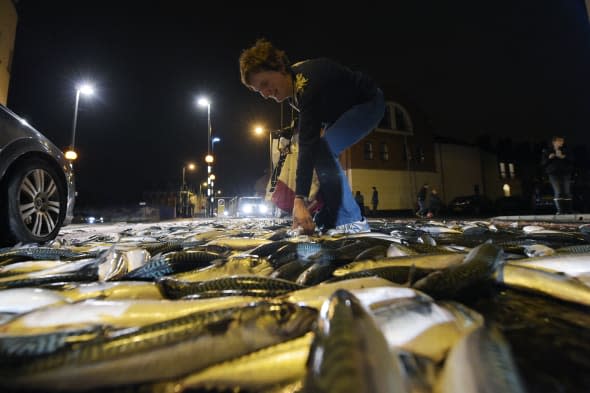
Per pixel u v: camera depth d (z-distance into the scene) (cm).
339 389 54
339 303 84
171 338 89
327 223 473
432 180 3600
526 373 90
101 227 1168
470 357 75
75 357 83
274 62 386
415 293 122
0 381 80
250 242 373
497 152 4266
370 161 3291
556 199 1024
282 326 94
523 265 178
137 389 84
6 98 2173
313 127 399
